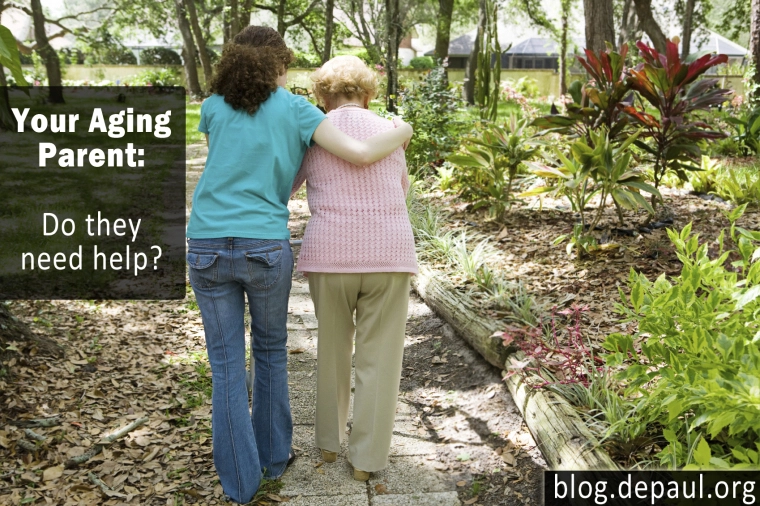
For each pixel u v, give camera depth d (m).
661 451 2.27
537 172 5.05
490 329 3.37
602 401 2.68
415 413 3.24
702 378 1.95
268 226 2.38
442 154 8.38
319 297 2.56
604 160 4.75
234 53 2.42
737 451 1.85
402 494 2.56
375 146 2.45
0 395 3.06
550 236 5.43
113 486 2.55
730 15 31.78
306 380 3.57
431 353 3.84
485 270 4.52
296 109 2.45
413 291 4.85
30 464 2.64
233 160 2.38
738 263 2.34
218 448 2.45
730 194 6.43
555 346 3.19
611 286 4.23
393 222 2.51
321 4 27.70
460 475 2.69
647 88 5.34
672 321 2.27
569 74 30.03
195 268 2.39
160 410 3.17
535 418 2.69
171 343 4.07
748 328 2.23
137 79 30.86
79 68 33.16
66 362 3.51
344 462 2.79
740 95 13.98
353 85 2.61
